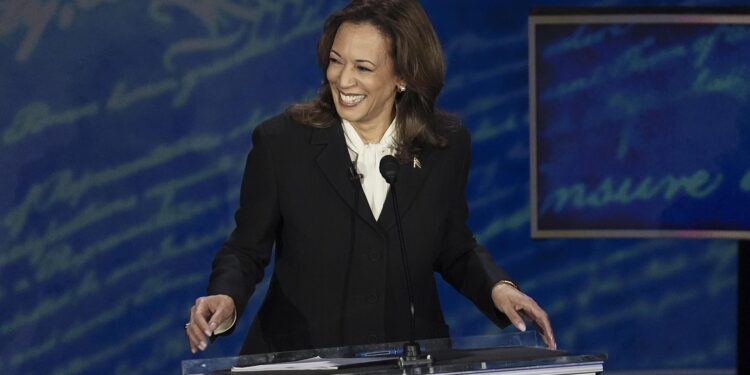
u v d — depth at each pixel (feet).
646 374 58.18
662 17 50.06
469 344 23.49
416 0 27.30
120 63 52.75
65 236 52.70
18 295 52.19
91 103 52.54
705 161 50.47
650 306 58.44
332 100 27.71
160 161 53.57
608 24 50.31
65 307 52.90
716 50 50.06
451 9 55.98
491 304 26.66
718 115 50.29
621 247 58.34
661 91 50.49
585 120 50.93
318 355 22.50
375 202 27.35
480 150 56.70
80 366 53.21
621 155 50.90
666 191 50.80
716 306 58.75
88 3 52.21
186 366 21.43
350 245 26.84
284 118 27.91
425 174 27.68
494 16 56.44
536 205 51.29
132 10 52.75
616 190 51.01
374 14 26.40
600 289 58.18
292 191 27.04
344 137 27.37
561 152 51.03
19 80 51.62
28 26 51.60
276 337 27.17
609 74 50.62
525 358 21.26
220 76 53.93
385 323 26.94
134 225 53.52
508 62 56.59
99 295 53.26
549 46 50.57
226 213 54.54
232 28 53.98
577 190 51.16
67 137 52.39
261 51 54.34
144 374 53.93
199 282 54.44
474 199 56.85
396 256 26.99
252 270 27.07
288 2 54.54
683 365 58.59
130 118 53.11
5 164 51.65
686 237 50.72
